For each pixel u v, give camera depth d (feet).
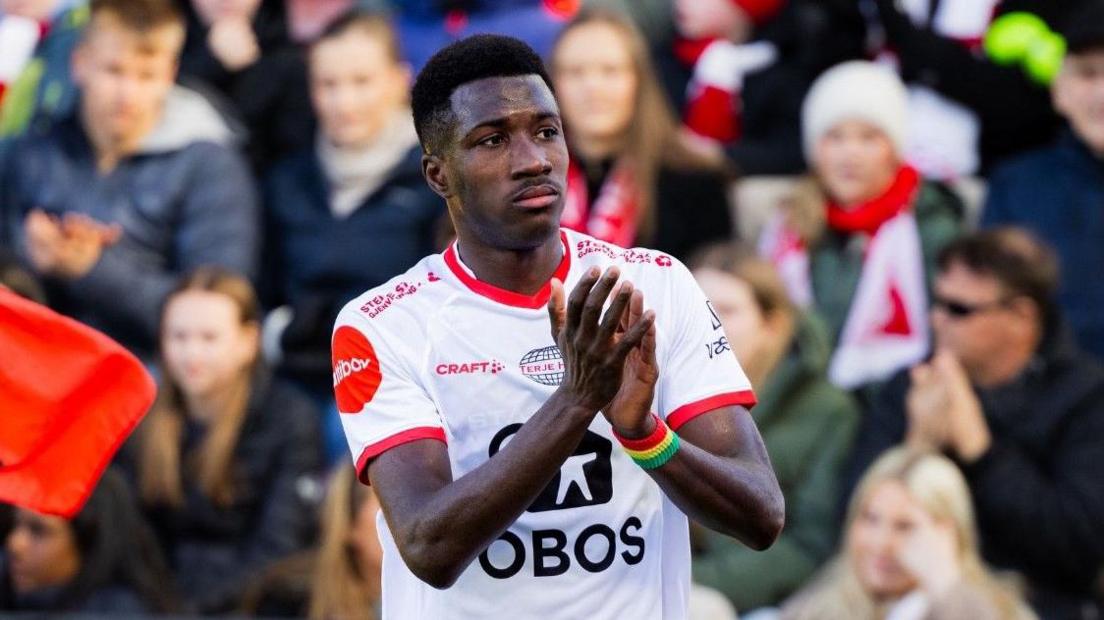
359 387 36.01
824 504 62.23
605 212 70.64
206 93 78.07
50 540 64.03
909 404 61.77
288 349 72.28
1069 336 62.23
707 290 63.93
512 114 34.14
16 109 82.17
